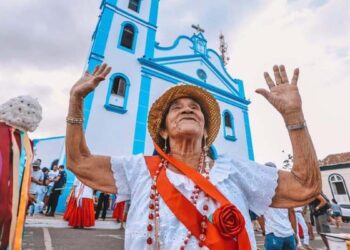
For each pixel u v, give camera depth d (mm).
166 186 1196
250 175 1340
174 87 1570
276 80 1367
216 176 1276
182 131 1402
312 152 1226
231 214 1064
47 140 17203
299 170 1240
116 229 6684
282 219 3404
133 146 10969
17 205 1835
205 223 1081
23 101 2166
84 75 1393
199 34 16812
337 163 22359
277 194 1292
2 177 1749
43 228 5562
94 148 10070
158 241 1071
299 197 1238
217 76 16172
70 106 1319
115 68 12070
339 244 2832
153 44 14078
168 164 1365
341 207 18312
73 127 1311
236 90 16797
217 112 1685
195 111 1532
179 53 15133
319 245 6574
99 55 11805
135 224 1160
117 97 11547
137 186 1278
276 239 3328
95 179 1328
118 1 13758
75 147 1300
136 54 13141
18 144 2008
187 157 1439
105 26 12695
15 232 1776
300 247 5289
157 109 1639
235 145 14836
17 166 1913
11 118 2057
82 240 4676
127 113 11445
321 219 5668
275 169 1372
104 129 10586
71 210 6297
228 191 1214
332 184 22609
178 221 1104
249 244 1056
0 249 1655
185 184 1217
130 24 13617
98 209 8359
